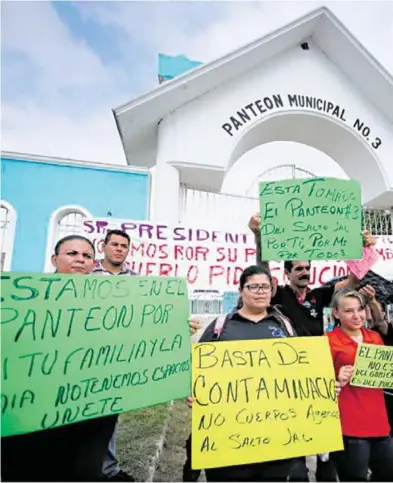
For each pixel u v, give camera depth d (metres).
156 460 3.13
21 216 6.74
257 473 1.91
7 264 6.52
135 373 1.75
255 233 3.00
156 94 7.10
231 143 7.47
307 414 1.93
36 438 1.64
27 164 6.92
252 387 1.92
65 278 1.68
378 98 8.37
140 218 7.21
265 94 7.83
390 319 3.34
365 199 8.76
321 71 8.32
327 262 5.14
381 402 2.30
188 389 1.86
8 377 1.49
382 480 2.19
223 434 1.82
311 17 7.66
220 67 7.23
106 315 1.74
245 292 2.24
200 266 4.43
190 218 7.80
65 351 1.61
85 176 7.16
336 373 2.34
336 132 8.41
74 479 1.65
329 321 4.06
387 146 8.38
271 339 2.04
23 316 1.56
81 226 7.14
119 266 3.42
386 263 5.47
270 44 7.57
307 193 2.79
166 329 1.88
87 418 1.60
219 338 2.20
